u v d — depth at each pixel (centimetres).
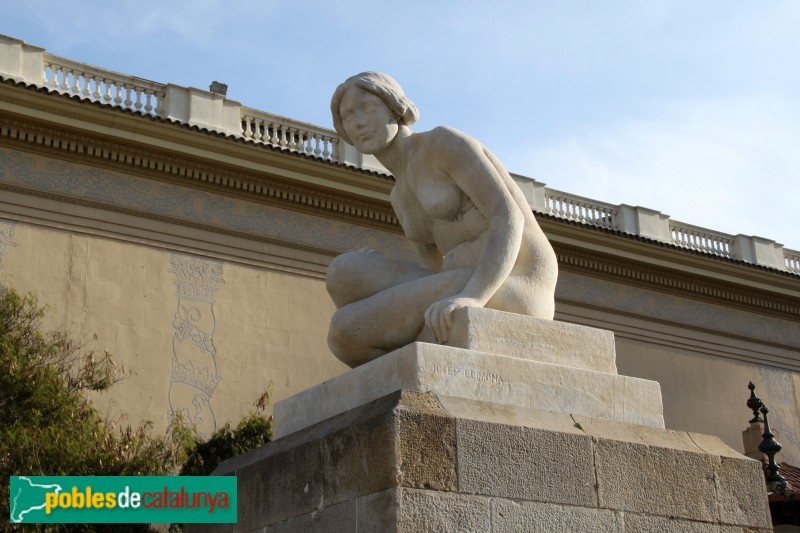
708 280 2381
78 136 1800
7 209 1722
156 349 1747
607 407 518
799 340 2497
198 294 1827
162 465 1391
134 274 1783
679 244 2414
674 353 2306
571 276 2250
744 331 2423
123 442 1375
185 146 1859
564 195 2302
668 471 505
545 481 471
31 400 1318
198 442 1524
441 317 508
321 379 1870
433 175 568
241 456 568
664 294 2355
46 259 1719
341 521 460
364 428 460
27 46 1800
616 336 2247
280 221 1956
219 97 1945
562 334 529
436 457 449
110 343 1712
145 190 1850
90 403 1480
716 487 516
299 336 1884
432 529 438
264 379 1820
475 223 560
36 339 1443
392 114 584
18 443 1224
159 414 1703
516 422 477
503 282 535
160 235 1833
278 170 1930
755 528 519
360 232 2028
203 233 1875
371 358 547
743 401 2345
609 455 492
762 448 1095
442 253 591
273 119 1997
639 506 491
